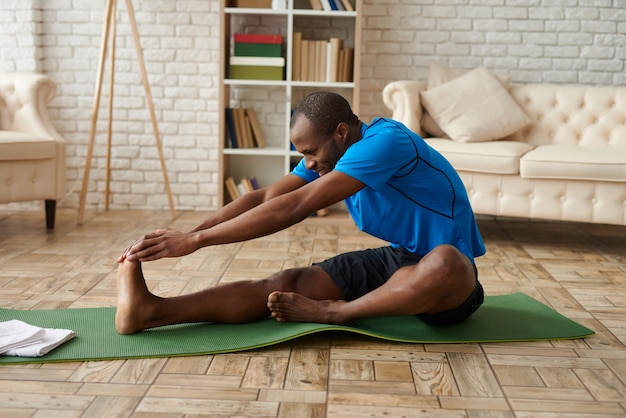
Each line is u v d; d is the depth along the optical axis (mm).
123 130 5043
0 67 4879
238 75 4730
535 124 4648
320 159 2250
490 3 4930
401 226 2377
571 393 1993
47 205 4293
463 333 2451
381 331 2414
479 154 4086
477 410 1870
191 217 4855
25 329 2270
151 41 4969
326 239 4211
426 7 4945
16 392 1923
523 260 3756
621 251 4016
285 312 2367
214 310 2400
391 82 4891
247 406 1866
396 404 1897
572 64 4949
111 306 2729
